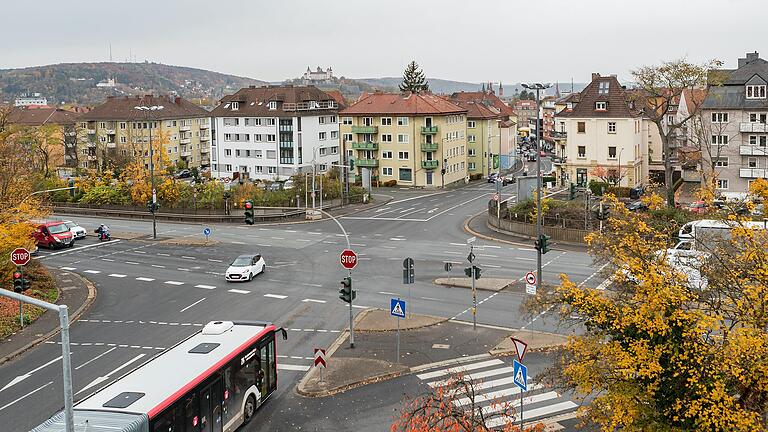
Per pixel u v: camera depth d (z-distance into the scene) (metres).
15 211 43.56
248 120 115.62
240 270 46.44
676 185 90.12
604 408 18.20
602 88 92.19
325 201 83.88
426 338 33.34
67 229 62.19
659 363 16.97
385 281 45.25
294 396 26.84
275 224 72.56
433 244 58.25
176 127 139.88
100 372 29.94
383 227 68.19
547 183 99.38
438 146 104.69
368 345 32.59
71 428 16.33
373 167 107.94
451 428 17.64
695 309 17.73
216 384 22.31
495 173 118.81
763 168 79.19
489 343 32.28
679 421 16.81
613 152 90.50
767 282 17.30
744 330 16.02
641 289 17.53
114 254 57.31
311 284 45.06
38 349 33.53
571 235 56.84
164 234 67.25
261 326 26.58
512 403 25.12
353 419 24.52
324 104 117.50
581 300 18.28
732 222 22.33
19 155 51.72
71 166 129.25
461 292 41.84
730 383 16.70
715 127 80.94
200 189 83.12
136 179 82.69
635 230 20.33
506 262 49.75
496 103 151.00
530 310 20.47
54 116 137.25
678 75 64.62
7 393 27.70
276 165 113.94
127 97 144.00
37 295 42.09
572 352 19.61
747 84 79.75
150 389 20.36
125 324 37.34
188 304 41.12
